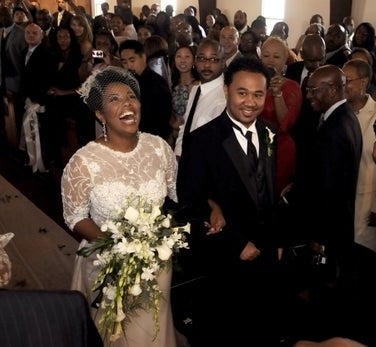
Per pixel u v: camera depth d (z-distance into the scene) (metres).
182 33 6.59
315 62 4.52
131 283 2.09
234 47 5.29
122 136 2.31
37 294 1.30
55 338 1.28
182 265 3.46
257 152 2.53
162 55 5.36
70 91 5.72
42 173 6.28
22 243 4.46
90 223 2.34
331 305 2.89
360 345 1.17
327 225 2.92
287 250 2.77
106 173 2.29
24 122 6.26
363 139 3.37
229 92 2.46
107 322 2.16
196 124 3.49
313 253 2.92
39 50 6.12
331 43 5.88
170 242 2.09
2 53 7.20
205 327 2.97
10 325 1.25
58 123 5.74
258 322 2.84
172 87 5.49
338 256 3.05
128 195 2.30
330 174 2.89
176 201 2.66
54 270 4.00
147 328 2.36
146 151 2.41
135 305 2.22
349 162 2.92
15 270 3.99
